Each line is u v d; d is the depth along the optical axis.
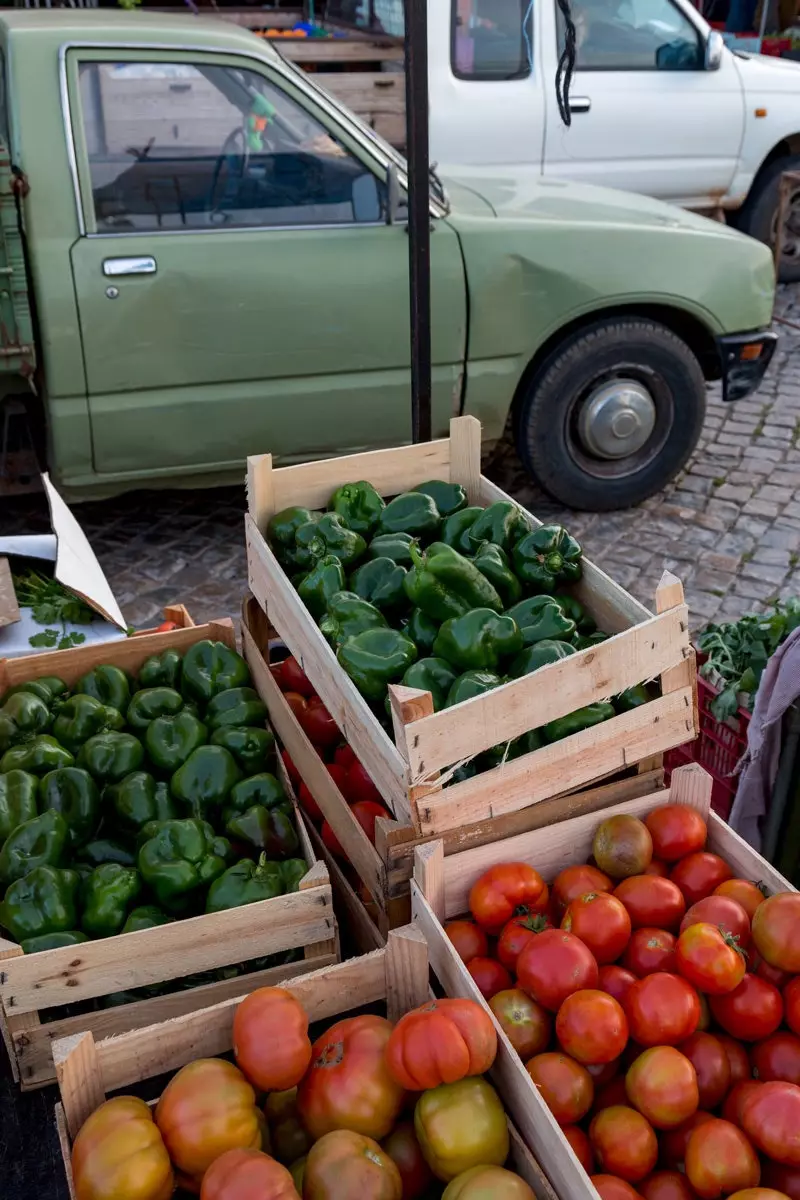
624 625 2.66
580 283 5.09
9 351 4.31
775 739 2.70
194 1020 1.92
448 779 2.17
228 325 4.63
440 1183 1.92
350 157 4.66
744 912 2.15
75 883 2.40
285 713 2.80
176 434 4.77
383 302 4.80
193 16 4.92
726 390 5.66
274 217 4.65
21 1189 2.14
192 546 5.41
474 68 7.13
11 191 4.06
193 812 2.66
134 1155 1.70
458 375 5.07
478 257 4.88
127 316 4.50
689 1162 1.82
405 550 2.88
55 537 3.43
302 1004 2.00
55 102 4.28
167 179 4.48
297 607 2.68
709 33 7.56
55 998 2.21
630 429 5.46
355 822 2.41
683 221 5.41
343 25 7.35
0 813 2.52
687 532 5.53
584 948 2.04
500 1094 1.92
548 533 2.77
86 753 2.74
